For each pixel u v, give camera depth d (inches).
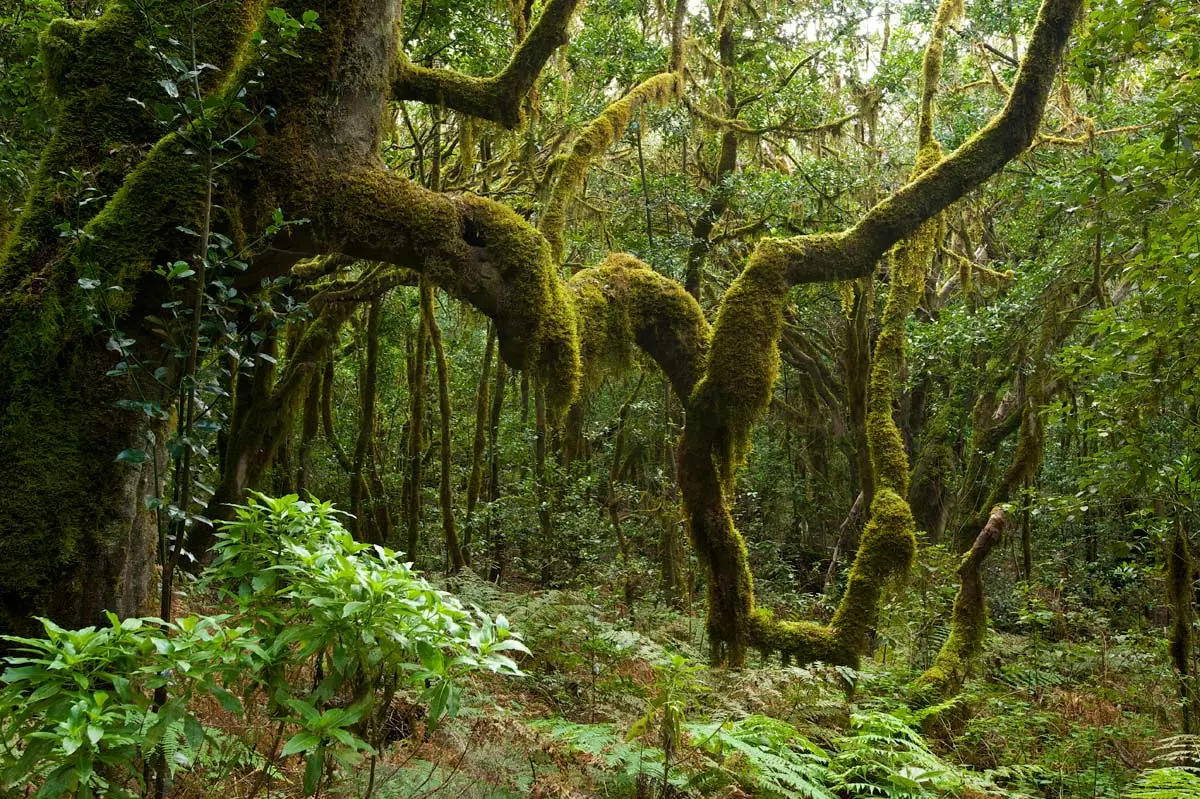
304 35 191.8
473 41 408.2
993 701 298.2
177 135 152.7
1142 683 338.0
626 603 425.4
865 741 195.2
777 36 547.5
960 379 564.7
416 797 140.2
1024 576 534.3
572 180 309.0
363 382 633.6
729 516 301.1
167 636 103.8
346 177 198.5
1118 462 292.2
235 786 133.8
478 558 600.4
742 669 243.4
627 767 162.4
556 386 240.8
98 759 92.7
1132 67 453.1
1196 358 255.4
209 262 151.4
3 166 234.2
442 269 216.7
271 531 118.9
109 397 167.2
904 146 546.6
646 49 473.4
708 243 511.5
